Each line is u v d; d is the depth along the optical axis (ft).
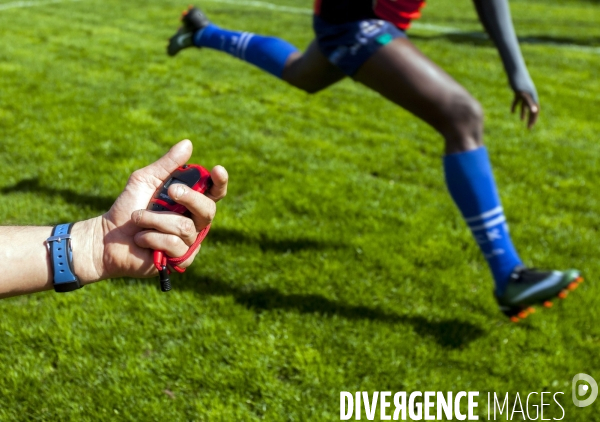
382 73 7.54
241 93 18.89
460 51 28.99
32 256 3.42
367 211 11.00
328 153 14.10
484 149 7.33
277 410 6.50
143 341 7.33
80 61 21.54
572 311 8.54
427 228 10.56
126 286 8.32
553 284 7.09
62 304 7.91
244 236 9.82
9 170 11.74
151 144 13.60
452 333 7.88
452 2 54.90
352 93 19.94
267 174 12.37
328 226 10.39
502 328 8.09
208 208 3.38
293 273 8.89
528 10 52.37
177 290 8.29
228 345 7.39
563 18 48.19
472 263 9.72
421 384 7.03
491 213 7.38
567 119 18.94
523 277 7.33
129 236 3.49
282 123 16.16
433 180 12.94
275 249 9.57
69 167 11.93
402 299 8.55
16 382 6.57
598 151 16.10
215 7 39.45
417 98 7.36
